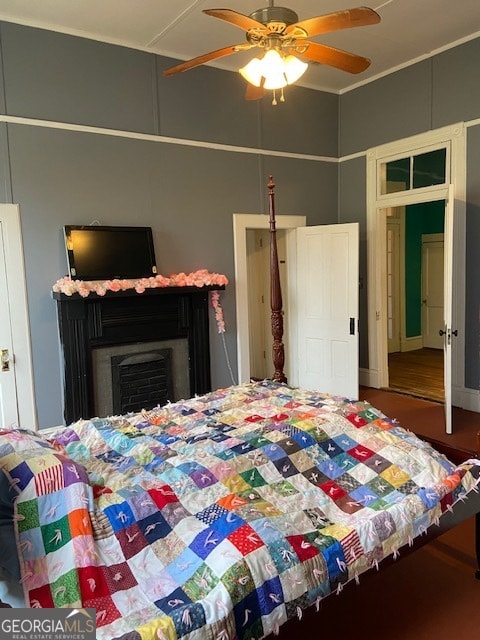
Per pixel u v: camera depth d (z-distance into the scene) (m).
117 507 1.72
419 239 8.17
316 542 1.68
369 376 5.81
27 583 1.47
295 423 2.38
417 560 2.61
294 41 2.47
